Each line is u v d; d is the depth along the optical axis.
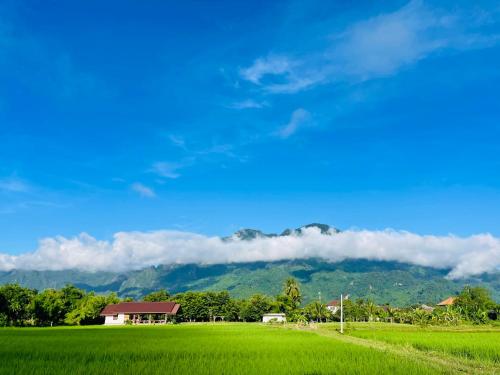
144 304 117.75
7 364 22.98
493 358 29.08
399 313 130.38
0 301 88.31
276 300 148.75
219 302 145.38
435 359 27.69
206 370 21.31
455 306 138.50
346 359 26.00
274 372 20.92
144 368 21.86
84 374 19.89
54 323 97.25
